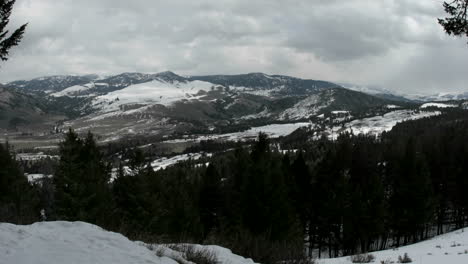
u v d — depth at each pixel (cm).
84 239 734
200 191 4497
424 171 4959
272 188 3117
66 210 3198
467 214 5659
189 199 4041
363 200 4678
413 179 4859
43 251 611
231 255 954
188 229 3525
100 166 4106
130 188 3631
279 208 3105
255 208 3084
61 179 3316
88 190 3294
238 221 3256
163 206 3825
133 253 707
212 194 4447
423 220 4850
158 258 724
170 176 5278
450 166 5809
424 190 4872
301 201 4806
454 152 6341
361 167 6300
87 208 3269
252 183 3141
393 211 4972
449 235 3434
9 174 3900
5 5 1188
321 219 4628
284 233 3002
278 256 1060
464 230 3612
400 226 4944
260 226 3042
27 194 3788
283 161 5209
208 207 4428
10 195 3591
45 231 751
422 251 2089
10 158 4081
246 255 1038
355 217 4478
